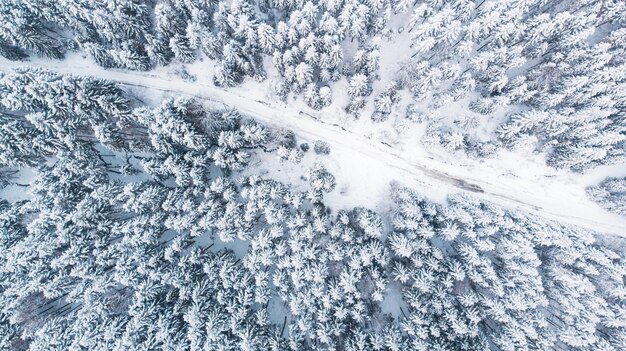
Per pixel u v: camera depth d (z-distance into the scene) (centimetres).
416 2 4238
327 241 3956
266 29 3716
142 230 3684
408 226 3800
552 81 4031
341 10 3981
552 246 4003
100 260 3638
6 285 3591
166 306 3669
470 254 3709
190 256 3759
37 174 3925
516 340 3622
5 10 3781
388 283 3984
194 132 3778
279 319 3988
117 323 3569
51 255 3650
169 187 4016
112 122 3934
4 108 3825
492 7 3825
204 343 3475
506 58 3991
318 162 4197
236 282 3678
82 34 4056
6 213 3756
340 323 3656
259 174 4262
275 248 3862
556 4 4047
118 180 4050
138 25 3931
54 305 3816
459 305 3778
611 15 3944
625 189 4156
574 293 3753
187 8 3941
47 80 3641
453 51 4078
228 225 3738
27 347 3666
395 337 3588
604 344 3703
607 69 3772
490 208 4081
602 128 3997
